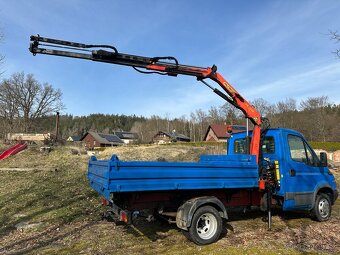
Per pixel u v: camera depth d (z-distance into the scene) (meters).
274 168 7.79
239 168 6.91
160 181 5.92
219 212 6.64
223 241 6.61
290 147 8.05
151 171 5.84
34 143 32.34
